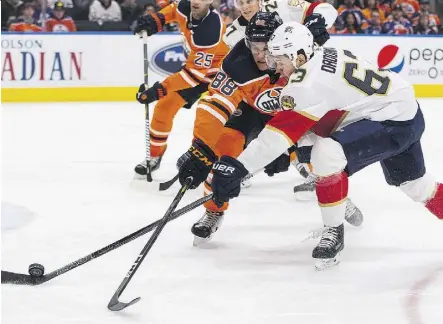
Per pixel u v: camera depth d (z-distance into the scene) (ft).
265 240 16.74
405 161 15.06
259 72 15.39
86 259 13.92
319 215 18.86
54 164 24.48
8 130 30.25
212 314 12.61
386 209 19.40
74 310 12.69
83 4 39.19
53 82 37.27
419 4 43.37
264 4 18.44
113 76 37.99
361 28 41.91
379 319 12.50
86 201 19.93
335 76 13.78
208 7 20.43
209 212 16.10
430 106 38.27
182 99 21.91
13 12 37.32
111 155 26.05
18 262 15.01
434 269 14.90
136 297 13.30
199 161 15.44
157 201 20.04
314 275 14.51
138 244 16.22
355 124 14.24
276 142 13.71
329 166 13.96
